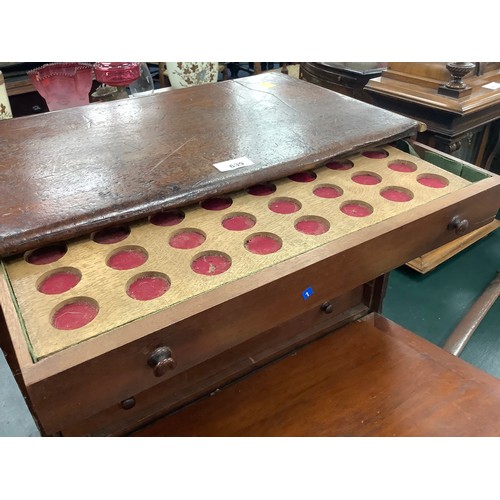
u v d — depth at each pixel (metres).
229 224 0.79
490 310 1.54
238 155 0.89
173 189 0.78
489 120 1.64
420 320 1.48
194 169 0.84
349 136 0.97
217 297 0.61
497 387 0.88
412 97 1.55
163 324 0.57
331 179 0.91
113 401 0.58
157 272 0.67
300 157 0.88
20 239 0.67
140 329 0.56
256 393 0.88
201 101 1.17
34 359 0.53
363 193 0.86
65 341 0.56
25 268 0.68
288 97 1.20
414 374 0.91
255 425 0.82
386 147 1.05
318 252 0.70
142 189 0.78
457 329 1.43
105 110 1.12
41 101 2.21
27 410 1.14
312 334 1.00
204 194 0.79
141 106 1.14
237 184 0.82
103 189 0.78
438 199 0.83
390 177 0.92
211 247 0.72
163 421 0.83
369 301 1.09
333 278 0.72
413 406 0.84
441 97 1.49
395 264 0.81
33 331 0.57
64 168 0.84
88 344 0.54
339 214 0.80
